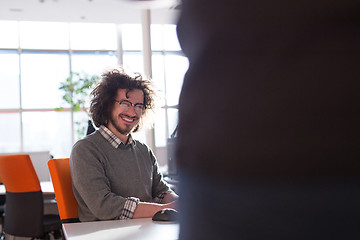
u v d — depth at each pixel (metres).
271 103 0.41
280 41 0.41
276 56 0.41
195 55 0.46
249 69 0.42
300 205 0.39
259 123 0.41
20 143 11.38
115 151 2.06
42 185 3.91
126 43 11.57
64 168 2.06
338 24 0.39
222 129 0.43
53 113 11.55
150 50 7.36
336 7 0.39
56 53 11.48
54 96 11.48
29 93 11.37
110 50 11.70
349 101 0.39
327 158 0.39
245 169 0.41
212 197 0.43
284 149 0.40
